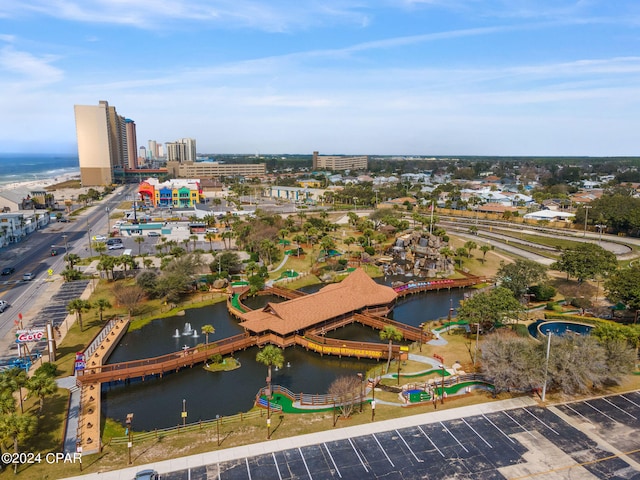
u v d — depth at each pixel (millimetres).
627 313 103625
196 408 71562
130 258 133125
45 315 105375
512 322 102500
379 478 51562
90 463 54469
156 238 198125
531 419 63812
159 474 52344
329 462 54406
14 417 51906
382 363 87000
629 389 72562
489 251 176125
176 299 121312
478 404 68062
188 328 103062
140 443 59531
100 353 86688
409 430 61219
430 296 133125
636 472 52500
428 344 92688
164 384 79688
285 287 134250
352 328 106938
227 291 128500
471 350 89000
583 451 56469
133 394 76312
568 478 51531
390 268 154125
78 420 63875
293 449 57125
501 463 54094
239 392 76875
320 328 102125
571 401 68875
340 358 90312
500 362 70125
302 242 179750
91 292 121125
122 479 51344
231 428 62969
